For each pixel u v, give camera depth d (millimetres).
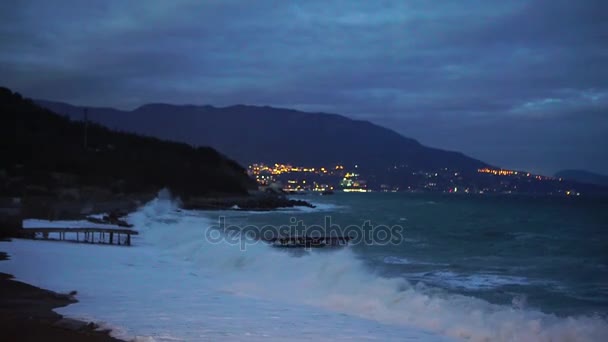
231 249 21875
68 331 9336
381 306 12344
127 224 38500
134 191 67688
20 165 59344
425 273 19172
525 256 25344
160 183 79625
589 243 32625
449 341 9727
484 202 138625
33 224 33094
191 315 11078
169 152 102625
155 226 37188
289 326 10414
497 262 22500
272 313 11555
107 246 24953
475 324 10852
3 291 12891
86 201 53562
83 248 23156
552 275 18828
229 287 14773
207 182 92875
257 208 84062
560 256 25438
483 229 46062
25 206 38312
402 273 19141
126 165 78875
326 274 16203
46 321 10062
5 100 84812
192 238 27328
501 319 11195
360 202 132500
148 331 9617
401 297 13086
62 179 59562
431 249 28797
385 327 10609
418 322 11086
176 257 21422
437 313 11672
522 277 18297
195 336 9422
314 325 10570
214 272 17547
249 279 16062
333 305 12633
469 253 26578
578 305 13711
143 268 17984
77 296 12727
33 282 14312
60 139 77938
